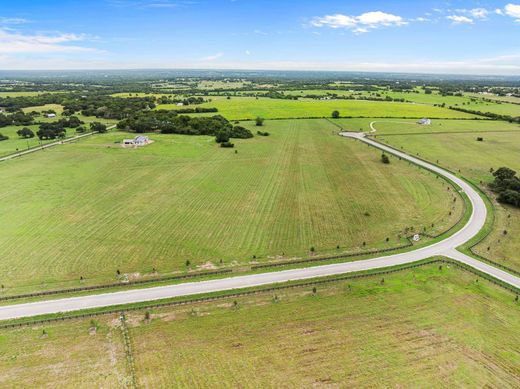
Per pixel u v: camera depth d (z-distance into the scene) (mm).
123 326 42562
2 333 41344
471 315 44969
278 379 35562
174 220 70875
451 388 34781
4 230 65438
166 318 44031
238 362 37594
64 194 83875
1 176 96188
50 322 43031
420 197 84250
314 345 39812
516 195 79188
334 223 70375
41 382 35125
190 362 37562
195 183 93062
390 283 51344
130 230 66375
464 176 99750
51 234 64250
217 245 61469
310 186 91500
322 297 48156
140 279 51719
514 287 50625
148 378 35656
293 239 63844
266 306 46312
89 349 39188
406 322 43531
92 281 50969
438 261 57156
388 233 66500
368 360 37875
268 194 85812
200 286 50188
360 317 44312
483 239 64375
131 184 91750
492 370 36969
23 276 51812
